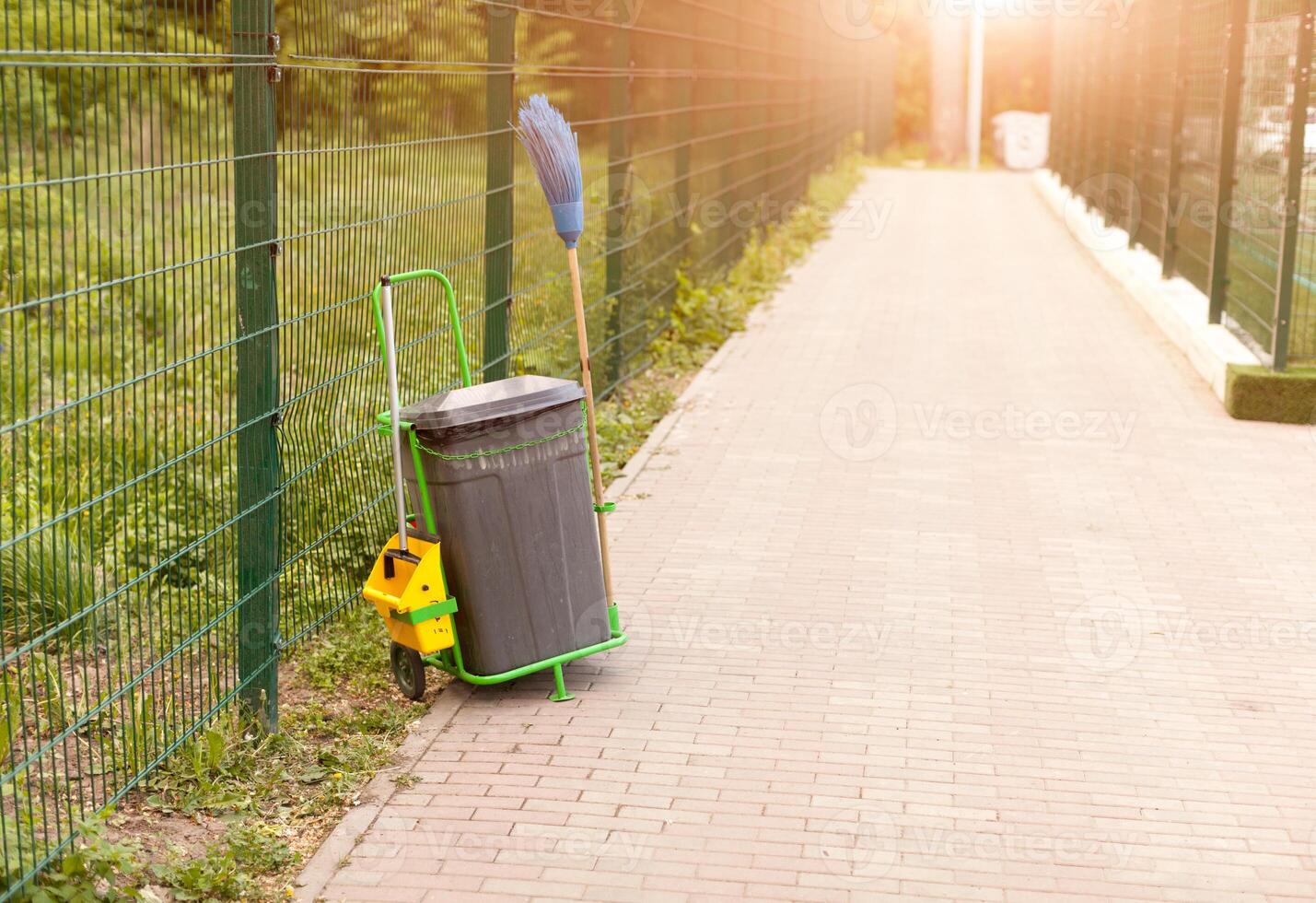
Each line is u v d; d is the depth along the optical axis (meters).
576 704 4.66
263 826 3.85
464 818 3.88
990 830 3.81
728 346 11.27
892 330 11.95
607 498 7.16
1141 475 7.55
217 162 4.02
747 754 4.28
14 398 3.39
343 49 4.68
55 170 7.65
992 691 4.77
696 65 11.48
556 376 7.63
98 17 3.66
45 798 3.76
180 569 4.55
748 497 7.18
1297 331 10.42
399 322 5.25
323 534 4.97
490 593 4.57
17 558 4.77
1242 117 10.12
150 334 7.70
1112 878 3.56
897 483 7.43
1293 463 7.76
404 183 5.24
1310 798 4.00
